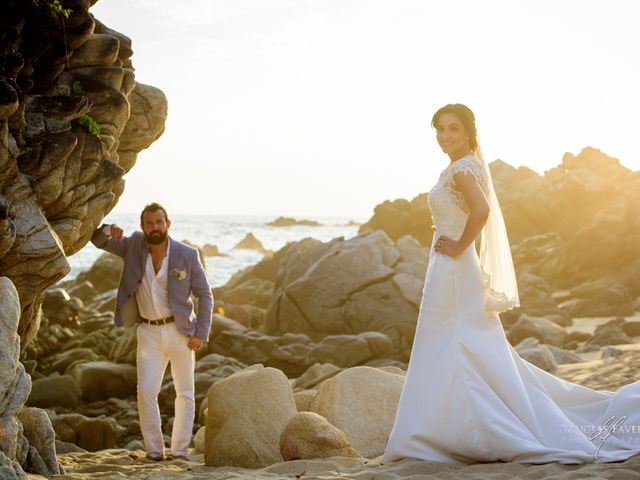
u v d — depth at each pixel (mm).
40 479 4922
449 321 5043
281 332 19625
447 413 4855
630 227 26953
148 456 6961
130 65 8242
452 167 5137
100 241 7367
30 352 15977
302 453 5582
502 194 35500
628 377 9391
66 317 18266
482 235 5219
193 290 7242
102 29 7859
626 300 22875
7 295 4703
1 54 6246
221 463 6051
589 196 33188
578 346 16422
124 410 12812
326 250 21516
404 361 17844
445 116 5215
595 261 26953
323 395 6719
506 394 4891
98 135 7152
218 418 6293
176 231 127875
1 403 4496
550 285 27609
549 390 5246
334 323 19016
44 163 6531
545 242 30656
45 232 6402
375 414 6477
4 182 6246
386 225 36875
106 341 17062
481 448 4746
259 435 6062
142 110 8562
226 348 16391
